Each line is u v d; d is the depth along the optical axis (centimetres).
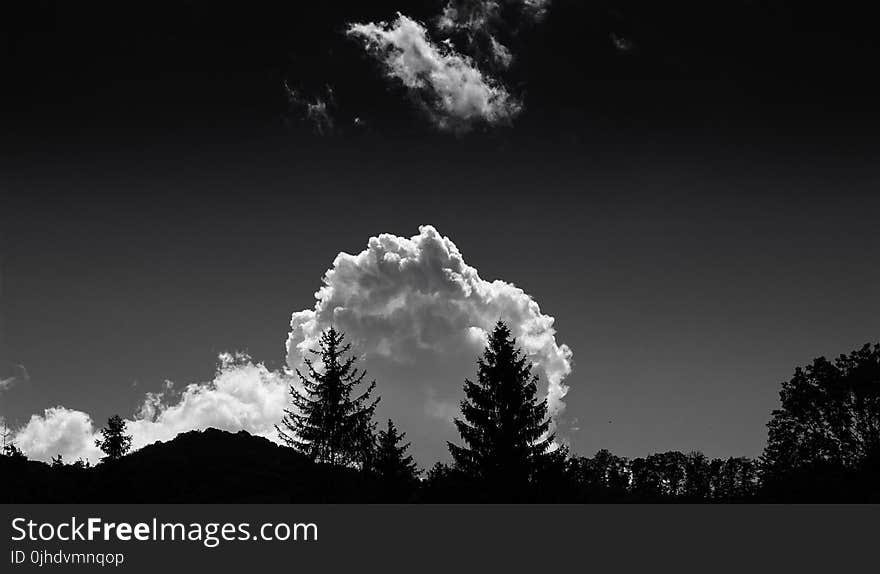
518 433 4941
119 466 6072
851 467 6269
